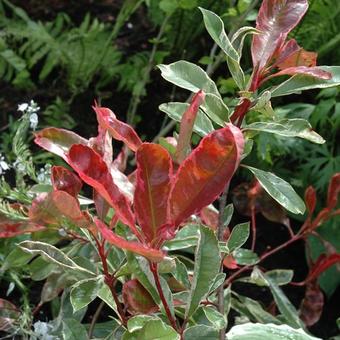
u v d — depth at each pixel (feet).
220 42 2.14
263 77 2.18
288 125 2.18
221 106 2.12
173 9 3.82
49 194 2.07
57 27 4.15
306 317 3.00
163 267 1.98
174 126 3.99
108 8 4.50
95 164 1.74
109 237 1.69
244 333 2.32
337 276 3.45
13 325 2.56
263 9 2.17
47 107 3.95
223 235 2.55
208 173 1.69
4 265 2.45
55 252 2.14
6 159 3.48
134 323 1.92
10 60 3.98
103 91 4.13
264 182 2.23
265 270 3.29
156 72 4.15
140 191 1.74
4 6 4.39
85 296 2.01
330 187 2.80
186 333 2.08
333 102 3.57
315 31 3.92
